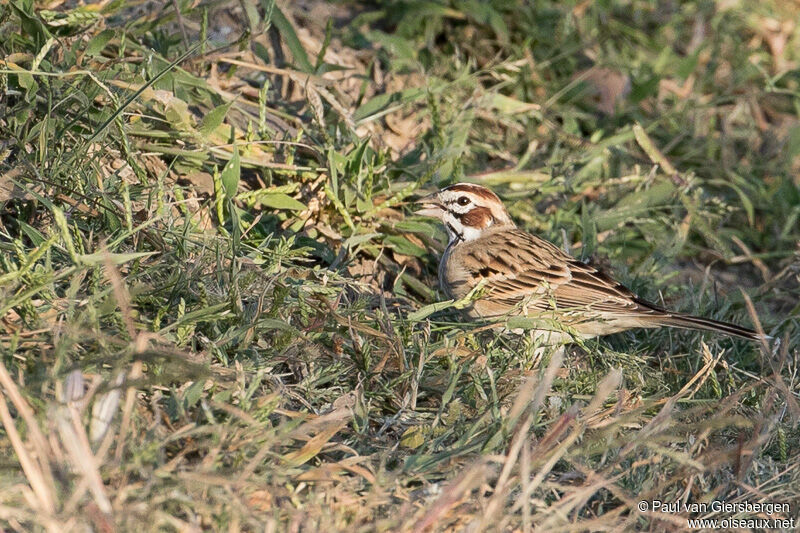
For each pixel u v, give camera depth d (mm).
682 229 13062
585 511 7953
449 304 9992
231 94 11922
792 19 18344
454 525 7250
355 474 7680
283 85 13062
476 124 14203
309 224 11281
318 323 9148
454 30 15570
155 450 6797
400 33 15117
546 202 13609
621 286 10898
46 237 9125
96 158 9805
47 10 11047
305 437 7730
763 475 8617
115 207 9422
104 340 7645
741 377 10641
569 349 10773
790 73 17688
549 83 15352
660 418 8234
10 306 7641
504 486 7176
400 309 10719
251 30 11703
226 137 11359
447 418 8461
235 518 6590
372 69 14398
